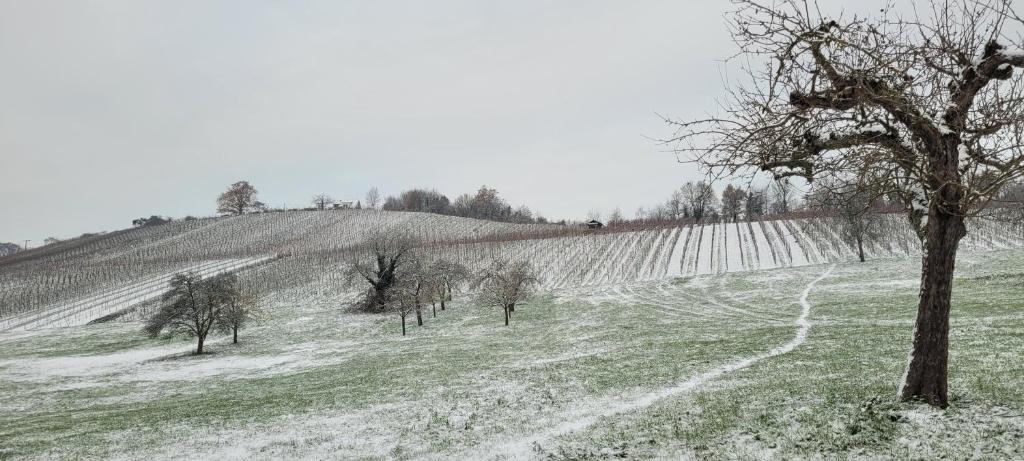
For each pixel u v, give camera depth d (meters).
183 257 130.50
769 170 10.16
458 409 18.73
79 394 36.12
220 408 24.47
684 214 154.38
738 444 11.09
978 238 74.25
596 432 13.57
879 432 10.26
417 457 13.25
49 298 94.88
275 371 40.56
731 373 20.56
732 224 118.88
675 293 68.06
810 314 41.03
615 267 93.31
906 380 11.44
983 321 25.75
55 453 16.95
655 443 11.97
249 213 193.00
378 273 75.38
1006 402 10.83
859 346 23.16
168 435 18.62
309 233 158.88
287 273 103.19
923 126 9.45
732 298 59.22
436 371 30.75
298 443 15.79
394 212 187.12
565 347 37.50
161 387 36.91
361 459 13.50
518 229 162.88
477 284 74.69
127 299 90.81
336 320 69.75
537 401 18.92
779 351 25.05
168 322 52.81
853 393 13.77
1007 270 49.06
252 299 65.06
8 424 25.80
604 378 22.31
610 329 45.88
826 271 70.44
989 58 9.08
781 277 70.12
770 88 9.02
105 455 16.16
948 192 9.86
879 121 9.58
